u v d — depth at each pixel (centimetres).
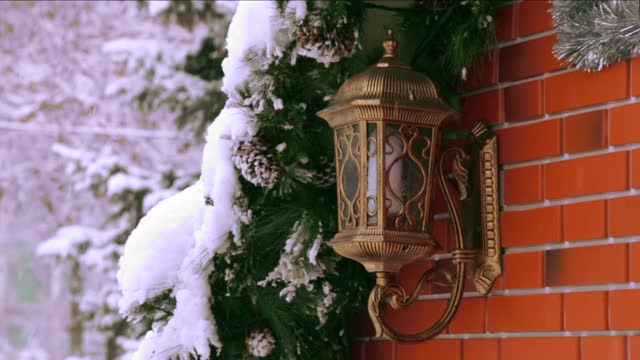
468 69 211
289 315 216
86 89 580
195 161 550
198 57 512
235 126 208
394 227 187
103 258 557
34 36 591
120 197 543
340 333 224
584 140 187
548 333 189
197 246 209
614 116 182
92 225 574
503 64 204
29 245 685
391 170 188
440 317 207
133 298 214
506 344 197
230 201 209
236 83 212
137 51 531
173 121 530
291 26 203
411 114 188
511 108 202
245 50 209
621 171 180
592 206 184
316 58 204
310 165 214
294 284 210
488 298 201
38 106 588
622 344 177
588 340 182
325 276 217
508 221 199
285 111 211
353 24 207
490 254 201
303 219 210
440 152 202
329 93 215
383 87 188
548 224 192
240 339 217
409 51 224
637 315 174
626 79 180
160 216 222
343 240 189
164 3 504
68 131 580
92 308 567
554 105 193
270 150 207
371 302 191
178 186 541
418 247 188
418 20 222
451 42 212
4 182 591
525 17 201
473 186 204
